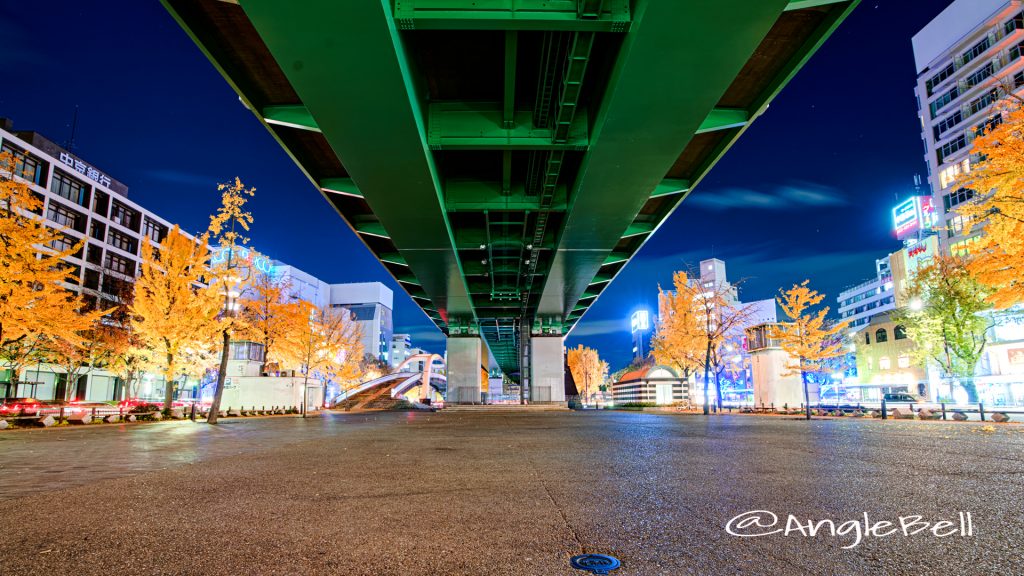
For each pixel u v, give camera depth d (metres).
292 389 35.03
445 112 19.77
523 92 19.45
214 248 27.33
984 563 3.02
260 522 4.14
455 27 13.66
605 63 16.83
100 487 5.82
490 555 3.24
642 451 9.45
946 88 52.75
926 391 46.38
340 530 3.88
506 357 109.06
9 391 47.22
